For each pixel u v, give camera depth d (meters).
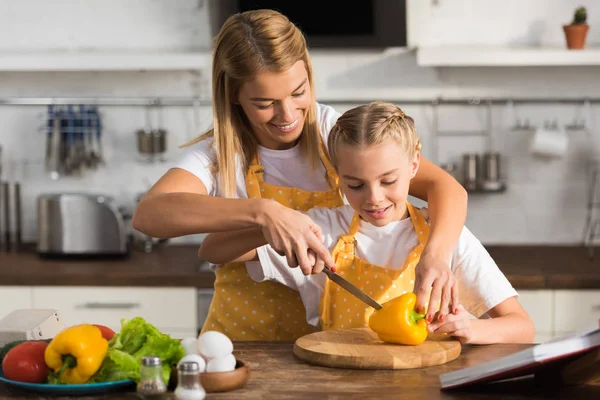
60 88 3.87
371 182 1.67
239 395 1.34
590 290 3.15
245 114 1.93
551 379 1.41
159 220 1.64
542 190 3.77
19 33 3.86
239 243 1.79
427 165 1.91
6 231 3.85
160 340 1.40
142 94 3.86
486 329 1.65
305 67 1.84
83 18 3.84
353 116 1.68
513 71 3.72
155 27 3.83
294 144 1.97
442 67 3.74
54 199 3.52
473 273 1.80
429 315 1.57
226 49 1.74
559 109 3.73
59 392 1.36
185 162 1.89
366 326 1.76
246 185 1.96
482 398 1.34
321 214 1.92
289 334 1.94
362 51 3.74
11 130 3.90
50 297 3.29
